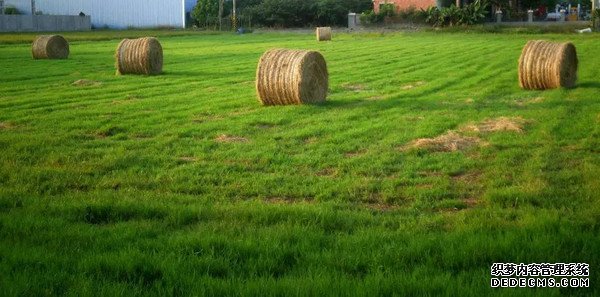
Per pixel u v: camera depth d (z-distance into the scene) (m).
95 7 75.62
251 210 6.73
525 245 5.32
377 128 12.05
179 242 5.57
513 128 11.61
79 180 8.38
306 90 14.81
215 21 73.62
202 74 23.12
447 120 12.76
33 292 4.46
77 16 68.44
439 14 60.12
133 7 75.69
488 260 5.14
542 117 12.78
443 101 15.64
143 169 9.10
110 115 14.00
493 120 12.70
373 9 66.81
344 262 5.09
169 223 6.41
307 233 5.88
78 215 6.62
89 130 12.19
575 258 5.08
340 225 6.32
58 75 22.77
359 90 18.11
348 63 26.66
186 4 79.50
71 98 16.73
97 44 42.22
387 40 45.16
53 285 4.62
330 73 22.59
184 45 41.75
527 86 17.55
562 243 5.36
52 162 9.46
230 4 81.12
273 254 5.32
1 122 13.06
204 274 4.88
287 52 14.94
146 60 22.70
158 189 8.06
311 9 72.00
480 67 24.25
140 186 8.22
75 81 20.81
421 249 5.34
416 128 11.95
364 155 9.83
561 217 6.26
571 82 17.64
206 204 7.24
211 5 74.62
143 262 5.05
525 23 58.22
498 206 6.95
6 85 19.66
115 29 72.88
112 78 21.75
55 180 8.34
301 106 14.60
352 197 7.63
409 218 6.57
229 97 16.67
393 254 5.23
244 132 11.84
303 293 4.38
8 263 5.00
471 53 31.03
